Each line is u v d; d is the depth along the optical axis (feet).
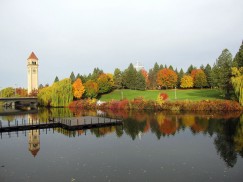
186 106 242.58
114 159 91.40
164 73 411.95
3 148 110.32
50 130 155.12
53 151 104.06
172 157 93.04
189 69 466.70
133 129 152.15
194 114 213.87
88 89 369.91
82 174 76.23
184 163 85.87
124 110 278.05
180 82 419.33
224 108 226.58
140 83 418.31
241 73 232.53
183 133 135.74
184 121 176.55
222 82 255.29
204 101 240.32
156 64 482.28
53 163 87.35
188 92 348.18
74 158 93.25
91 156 95.61
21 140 126.41
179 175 74.69
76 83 365.20
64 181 71.00
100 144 115.44
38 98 383.45
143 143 115.85
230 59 274.77
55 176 74.90
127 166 83.30
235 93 227.81
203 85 384.68
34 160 91.35
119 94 399.03
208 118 186.70
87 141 122.21
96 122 169.78
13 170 80.64
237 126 151.53
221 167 81.61
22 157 95.50
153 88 472.03
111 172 77.71
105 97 386.93
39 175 75.87
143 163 86.22
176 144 112.88
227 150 101.76
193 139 121.60
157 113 232.73
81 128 159.02
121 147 109.29
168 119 188.85
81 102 331.36
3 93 486.79
